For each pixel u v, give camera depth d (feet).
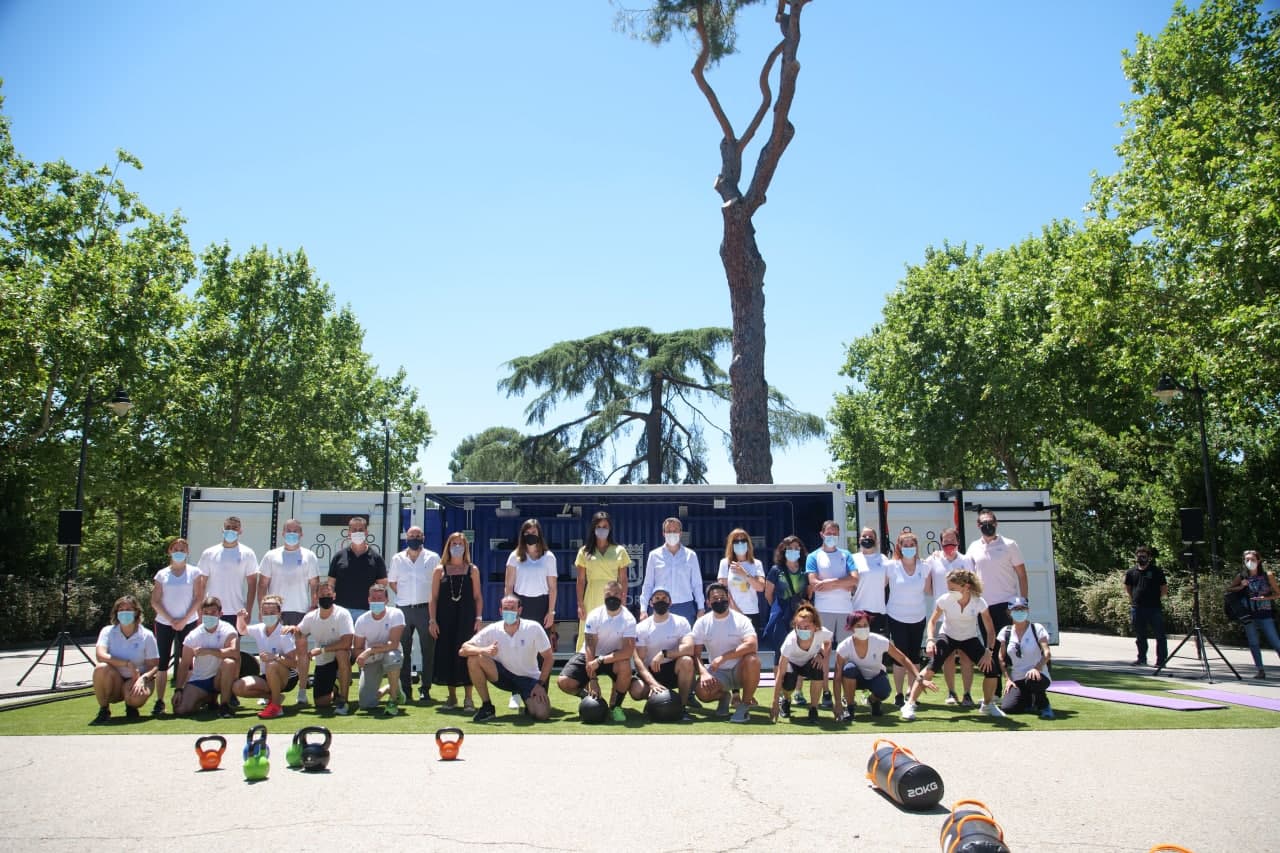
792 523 54.80
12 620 73.82
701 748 25.25
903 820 17.75
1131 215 71.41
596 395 79.30
